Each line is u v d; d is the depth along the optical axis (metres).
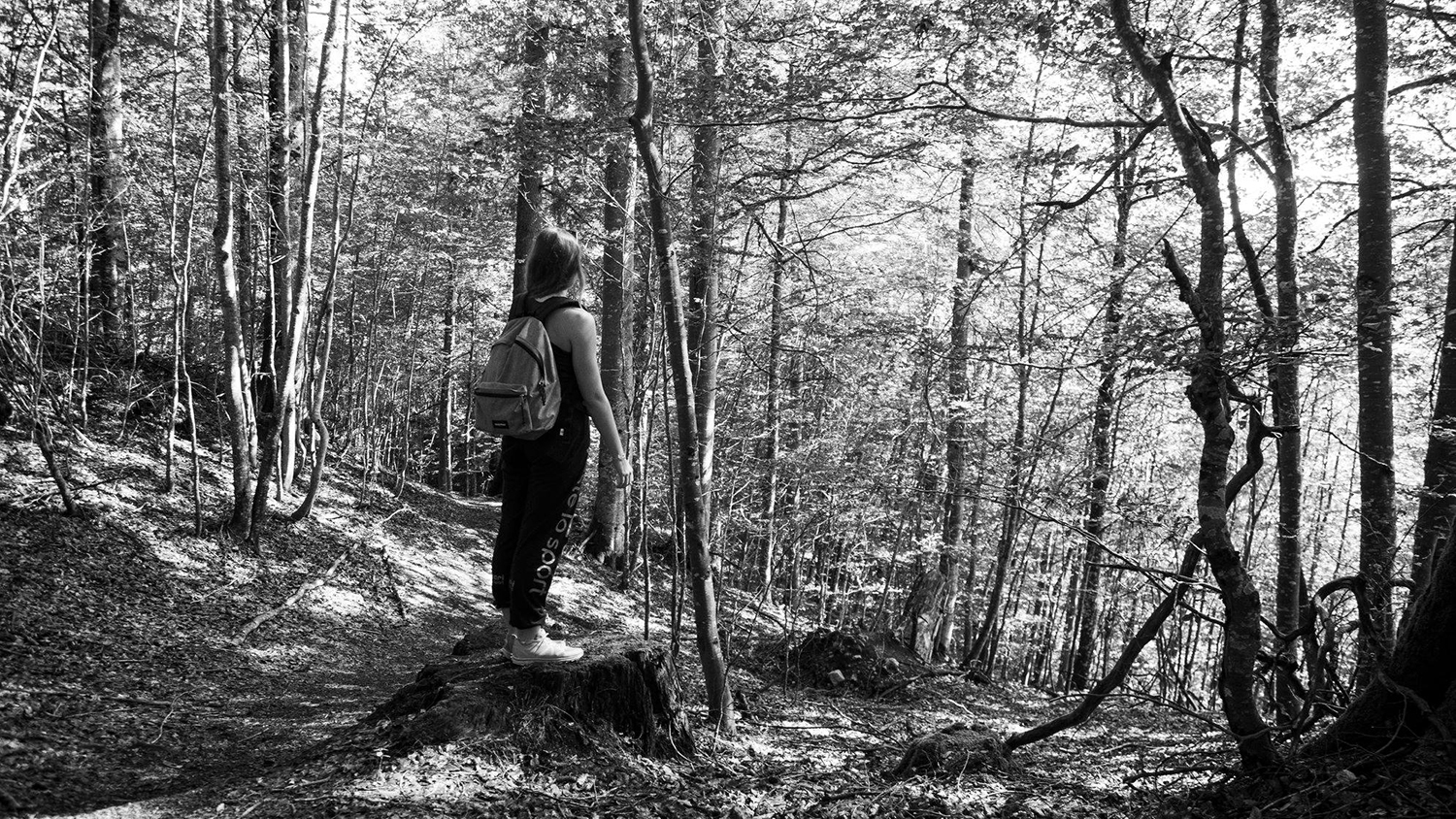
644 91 5.55
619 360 14.90
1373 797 3.31
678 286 5.55
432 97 15.45
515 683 3.97
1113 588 17.55
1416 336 7.30
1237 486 4.25
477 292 23.03
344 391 22.56
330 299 12.00
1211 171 4.47
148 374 12.80
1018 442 14.68
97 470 9.58
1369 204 7.32
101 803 3.35
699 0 8.58
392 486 18.00
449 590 12.37
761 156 10.24
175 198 9.63
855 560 18.73
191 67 11.65
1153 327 5.81
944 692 11.86
